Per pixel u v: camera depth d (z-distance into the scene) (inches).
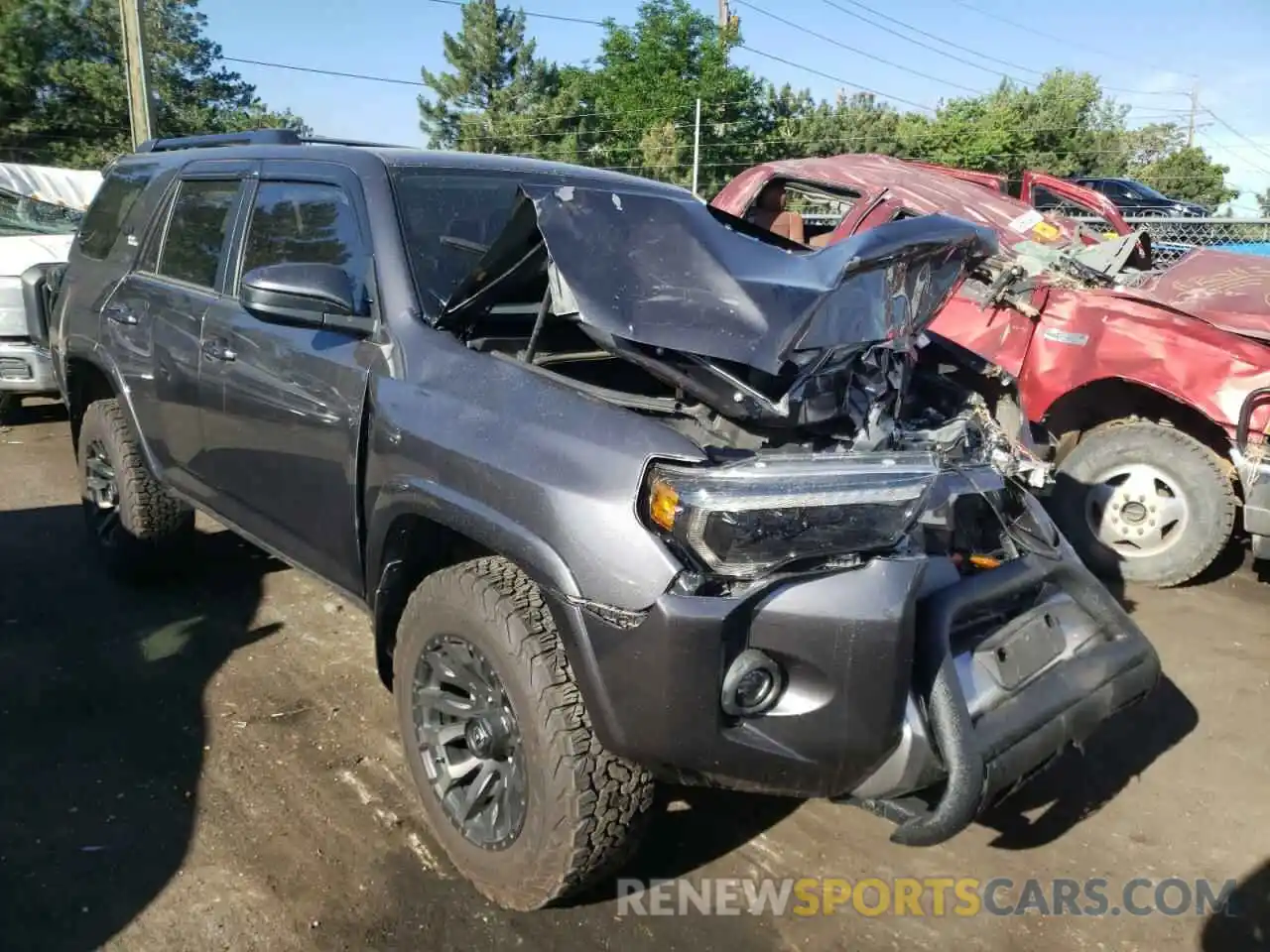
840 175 261.3
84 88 1576.0
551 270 101.2
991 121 1711.4
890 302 107.2
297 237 139.8
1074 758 143.1
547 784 96.5
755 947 104.3
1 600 179.5
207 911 105.3
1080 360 204.1
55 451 280.7
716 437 104.9
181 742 136.3
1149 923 110.3
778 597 89.4
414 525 112.5
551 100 2145.7
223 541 208.5
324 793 126.3
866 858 119.5
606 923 106.6
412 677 112.0
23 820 118.3
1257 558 192.5
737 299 101.4
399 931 104.0
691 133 1867.6
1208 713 156.1
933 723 94.3
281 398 131.5
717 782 93.8
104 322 175.3
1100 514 204.4
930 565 101.8
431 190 134.5
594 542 91.1
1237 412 186.2
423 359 114.1
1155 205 720.3
